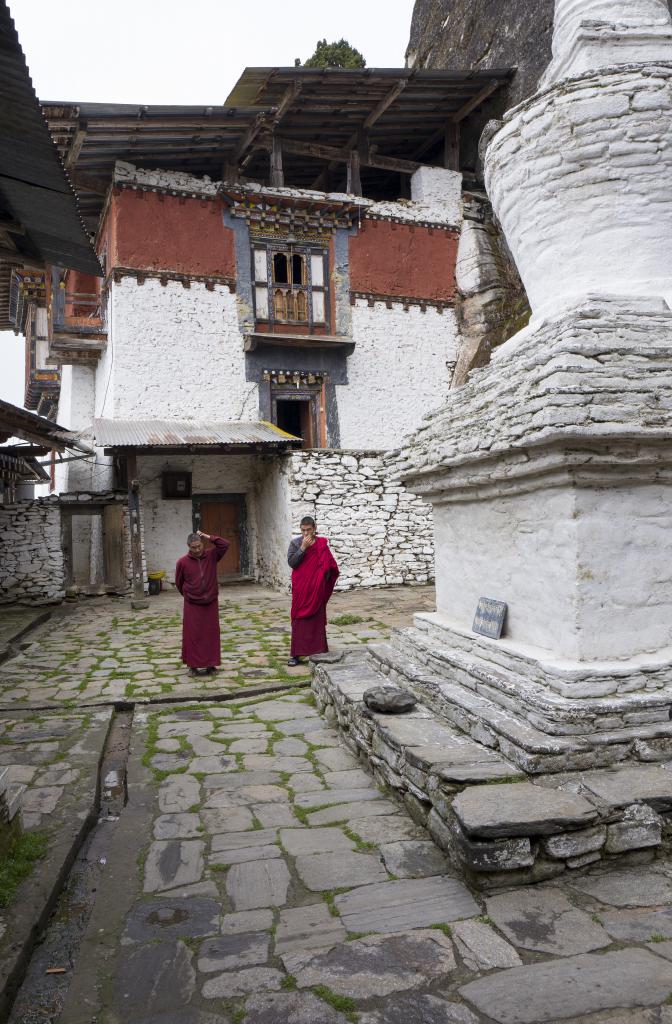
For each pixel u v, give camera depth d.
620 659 3.56
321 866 3.20
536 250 4.48
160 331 15.78
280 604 12.67
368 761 4.47
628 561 3.61
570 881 2.87
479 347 18.02
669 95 4.03
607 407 3.32
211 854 3.39
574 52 4.40
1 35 2.59
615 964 2.34
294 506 13.83
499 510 4.34
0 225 4.21
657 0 4.55
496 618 4.26
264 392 16.72
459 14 20.38
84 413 18.84
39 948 2.73
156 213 15.77
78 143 14.03
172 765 4.74
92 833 3.82
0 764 4.65
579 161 4.17
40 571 13.65
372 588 14.23
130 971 2.49
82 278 19.17
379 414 17.78
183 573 7.32
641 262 4.15
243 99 15.57
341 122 17.41
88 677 7.38
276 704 6.24
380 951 2.50
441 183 18.53
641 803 2.95
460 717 4.01
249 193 16.33
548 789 3.08
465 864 2.87
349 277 17.56
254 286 16.67
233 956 2.55
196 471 16.16
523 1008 2.17
